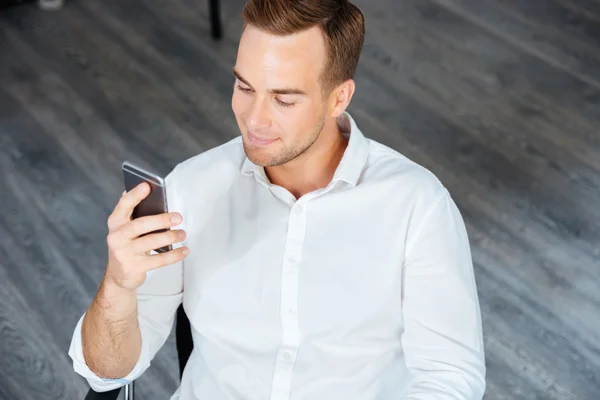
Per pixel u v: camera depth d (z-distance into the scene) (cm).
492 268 296
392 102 369
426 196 161
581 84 382
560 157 344
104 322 148
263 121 143
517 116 363
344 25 142
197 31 409
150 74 383
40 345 277
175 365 272
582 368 268
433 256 159
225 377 164
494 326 279
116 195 326
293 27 136
